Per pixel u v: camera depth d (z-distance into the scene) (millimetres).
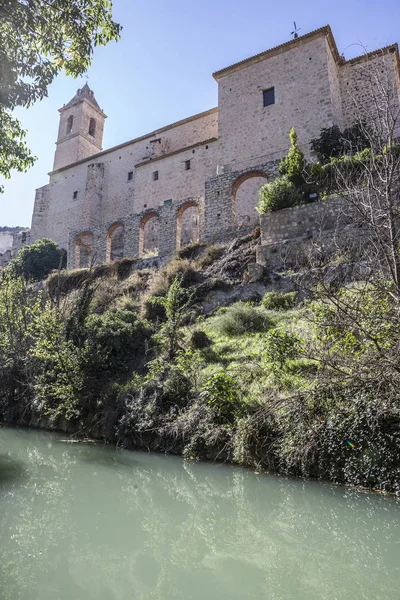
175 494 7285
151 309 16641
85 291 15664
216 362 11898
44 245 31266
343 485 6812
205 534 5555
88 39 8789
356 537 5301
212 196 21875
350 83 26094
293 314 12773
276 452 7750
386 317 6836
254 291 15109
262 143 26250
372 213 6805
